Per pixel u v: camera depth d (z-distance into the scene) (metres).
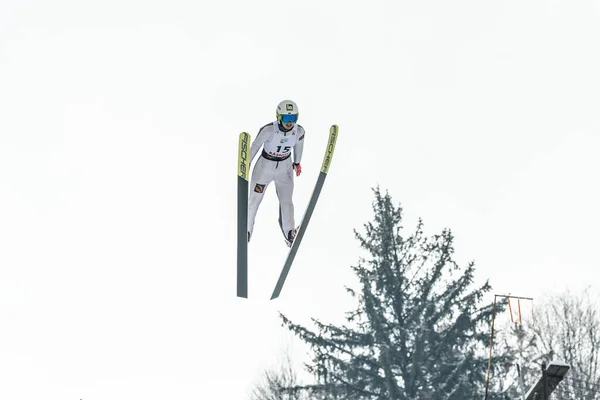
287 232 44.75
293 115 41.84
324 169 44.41
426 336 149.12
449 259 159.62
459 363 143.38
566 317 140.38
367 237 161.50
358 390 147.75
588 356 137.12
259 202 44.38
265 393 150.25
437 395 142.88
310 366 150.62
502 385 141.62
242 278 42.31
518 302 72.31
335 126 44.53
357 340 152.62
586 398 131.62
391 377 143.38
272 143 42.81
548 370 66.31
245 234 41.66
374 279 158.38
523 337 138.12
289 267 44.53
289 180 44.59
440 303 156.00
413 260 161.00
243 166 41.06
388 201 163.88
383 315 155.25
